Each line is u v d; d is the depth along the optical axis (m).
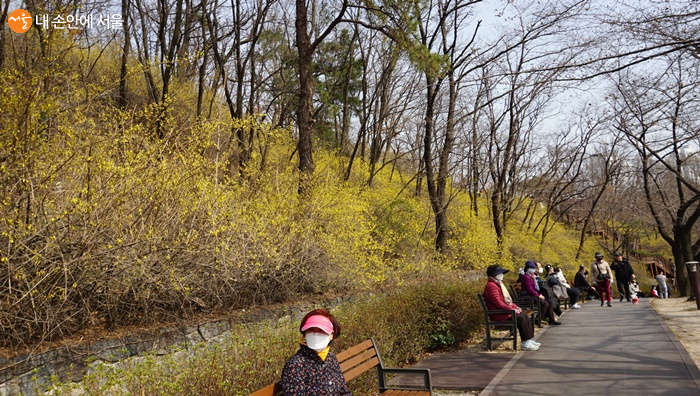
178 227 7.27
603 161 37.38
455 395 6.22
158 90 16.44
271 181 11.31
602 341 9.20
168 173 7.31
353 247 11.44
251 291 8.85
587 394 5.91
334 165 17.83
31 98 5.95
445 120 24.92
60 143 6.65
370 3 13.56
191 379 4.81
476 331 10.56
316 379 4.05
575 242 33.97
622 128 16.64
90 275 6.27
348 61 22.89
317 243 10.39
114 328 6.53
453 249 20.34
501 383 6.56
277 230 9.58
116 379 4.98
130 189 6.67
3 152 5.79
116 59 17.58
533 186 31.73
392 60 22.25
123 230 6.77
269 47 21.62
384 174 23.91
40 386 5.18
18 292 5.66
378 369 5.55
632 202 28.78
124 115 7.51
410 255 15.59
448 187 24.08
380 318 7.55
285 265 9.69
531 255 27.12
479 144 25.98
